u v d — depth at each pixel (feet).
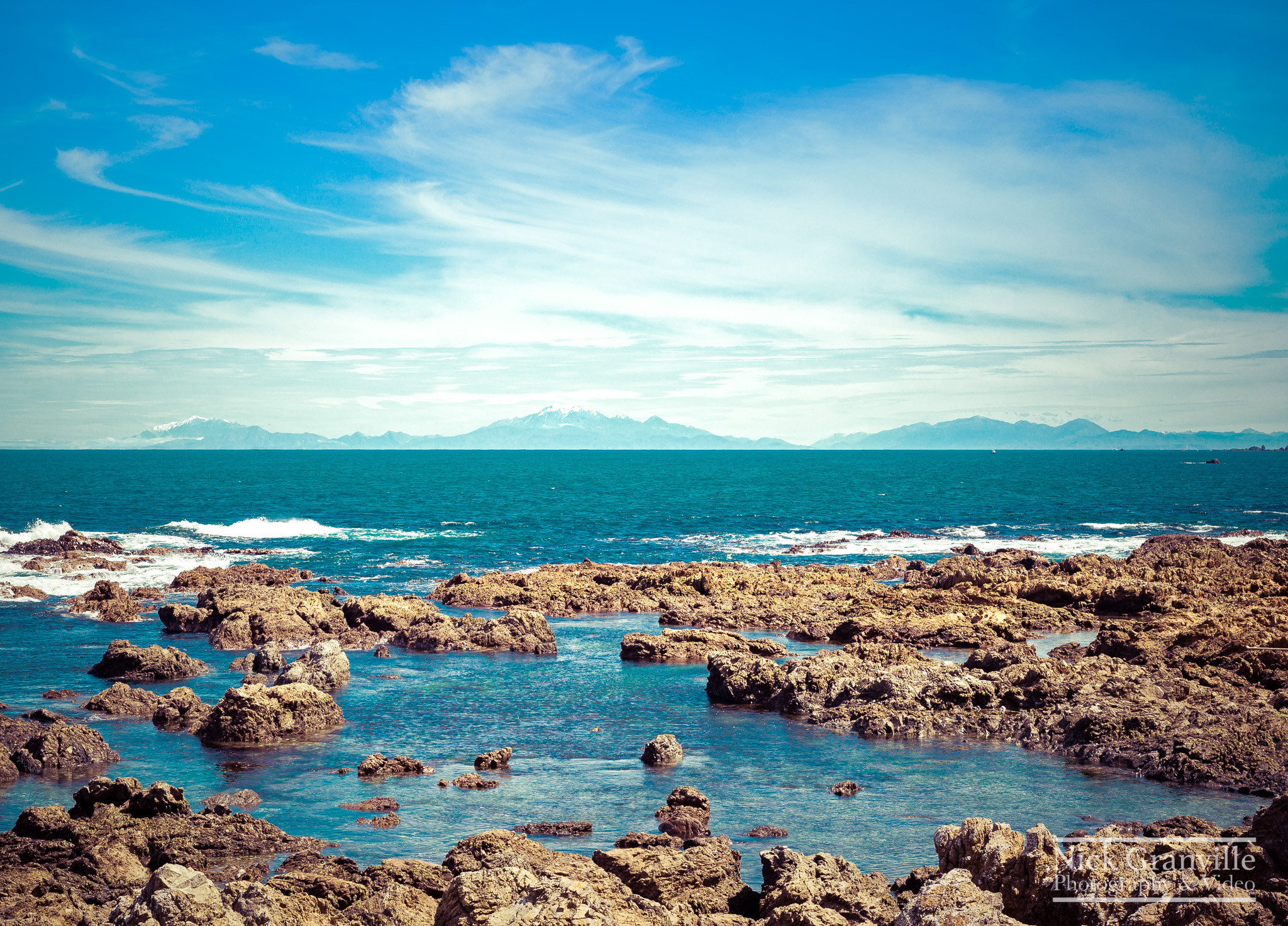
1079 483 597.52
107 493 442.09
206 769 78.64
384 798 70.59
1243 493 487.61
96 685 107.24
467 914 40.14
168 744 86.22
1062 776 78.23
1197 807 70.03
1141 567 173.58
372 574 201.46
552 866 50.90
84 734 79.82
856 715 94.89
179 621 138.10
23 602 162.50
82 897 51.11
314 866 53.83
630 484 585.22
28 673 112.78
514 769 79.56
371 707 99.86
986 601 152.46
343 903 48.32
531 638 131.54
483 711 98.48
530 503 409.28
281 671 114.11
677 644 126.93
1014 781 76.59
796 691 100.42
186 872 39.81
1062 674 101.71
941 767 80.53
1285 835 47.93
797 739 89.71
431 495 459.73
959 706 96.02
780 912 44.96
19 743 82.02
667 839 59.52
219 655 124.57
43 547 221.05
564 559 230.07
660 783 75.82
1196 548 193.57
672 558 232.73
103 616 146.72
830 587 172.86
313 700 91.09
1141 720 84.79
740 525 317.42
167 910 37.78
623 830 65.05
